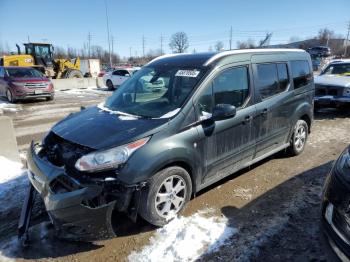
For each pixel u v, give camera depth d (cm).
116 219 362
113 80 2133
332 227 265
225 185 446
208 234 331
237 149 414
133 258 300
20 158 555
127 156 303
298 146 558
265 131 457
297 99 522
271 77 471
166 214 344
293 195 414
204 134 362
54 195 291
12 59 2339
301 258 295
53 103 1433
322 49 4734
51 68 2584
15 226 356
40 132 821
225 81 399
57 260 301
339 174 279
